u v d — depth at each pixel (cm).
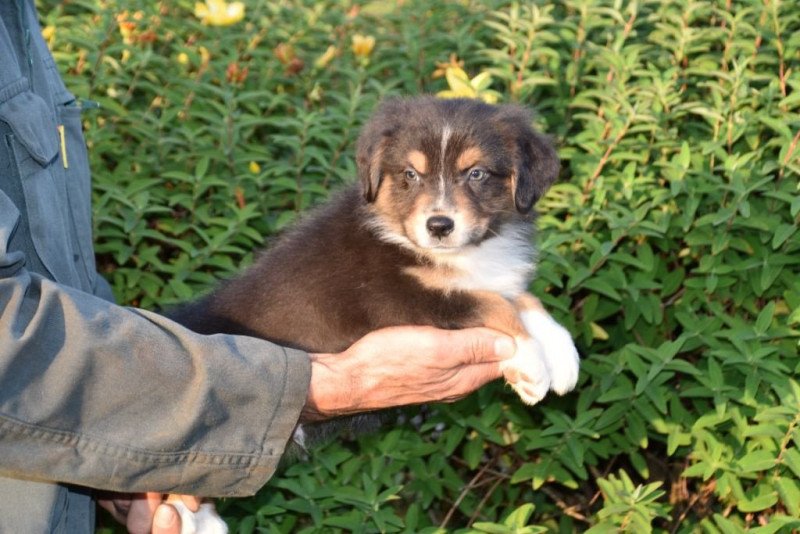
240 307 130
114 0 187
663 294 148
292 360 108
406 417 154
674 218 149
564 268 149
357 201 133
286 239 134
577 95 164
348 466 143
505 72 163
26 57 119
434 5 190
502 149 134
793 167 142
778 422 131
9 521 107
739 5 166
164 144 164
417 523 140
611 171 155
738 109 154
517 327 125
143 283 152
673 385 150
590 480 154
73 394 103
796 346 140
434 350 117
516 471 147
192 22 185
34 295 104
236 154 163
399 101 138
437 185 131
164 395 105
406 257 128
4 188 111
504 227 134
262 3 193
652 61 167
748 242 146
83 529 118
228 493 108
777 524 127
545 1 180
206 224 158
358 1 200
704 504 145
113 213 156
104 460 104
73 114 128
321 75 185
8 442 102
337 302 128
